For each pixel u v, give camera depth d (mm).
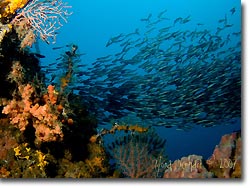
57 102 2914
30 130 2953
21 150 2855
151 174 3498
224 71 8398
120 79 8422
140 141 3736
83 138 3402
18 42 2941
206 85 8266
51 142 3033
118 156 3584
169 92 8211
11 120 2922
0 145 2861
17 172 2799
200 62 8586
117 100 7781
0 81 2889
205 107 8211
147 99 8031
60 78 3080
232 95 8164
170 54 9398
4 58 2832
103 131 3553
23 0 2764
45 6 2822
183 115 8023
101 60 8875
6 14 2822
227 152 3432
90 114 3789
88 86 7543
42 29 2809
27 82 2902
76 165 3115
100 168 3293
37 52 3332
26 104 2770
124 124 3785
